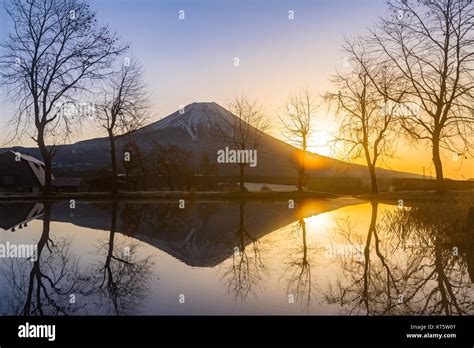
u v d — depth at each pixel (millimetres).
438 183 27391
